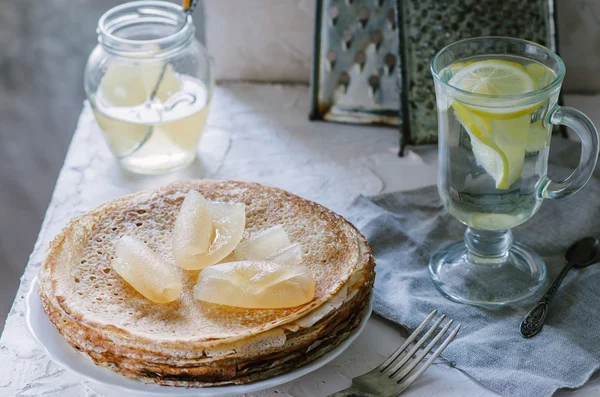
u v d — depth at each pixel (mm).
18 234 1338
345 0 852
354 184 818
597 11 886
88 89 809
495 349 652
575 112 653
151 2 832
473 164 670
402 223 765
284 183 823
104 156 865
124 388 609
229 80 979
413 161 843
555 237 743
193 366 602
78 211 797
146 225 693
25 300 659
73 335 614
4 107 1400
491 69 675
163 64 804
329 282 638
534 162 667
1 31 1353
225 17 938
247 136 887
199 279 637
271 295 622
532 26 834
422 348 659
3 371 658
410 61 831
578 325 669
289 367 615
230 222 666
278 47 949
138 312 630
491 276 709
